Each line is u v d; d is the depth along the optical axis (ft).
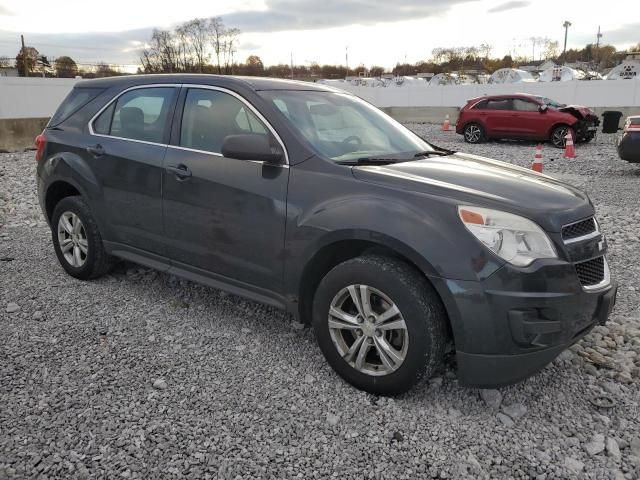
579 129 56.08
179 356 12.09
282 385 10.99
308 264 11.07
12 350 12.17
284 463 8.78
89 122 15.69
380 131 13.78
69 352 12.16
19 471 8.46
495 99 60.23
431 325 9.73
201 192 12.66
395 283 9.84
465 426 9.80
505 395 10.80
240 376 11.31
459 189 10.23
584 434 9.68
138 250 14.62
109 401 10.30
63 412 9.94
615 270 18.38
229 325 13.69
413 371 9.90
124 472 8.50
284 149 11.71
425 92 99.40
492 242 9.42
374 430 9.62
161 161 13.53
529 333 9.36
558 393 10.91
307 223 10.93
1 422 9.61
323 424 9.76
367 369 10.60
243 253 12.17
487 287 9.30
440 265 9.45
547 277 9.41
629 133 35.91
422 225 9.73
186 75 14.02
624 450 9.29
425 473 8.64
